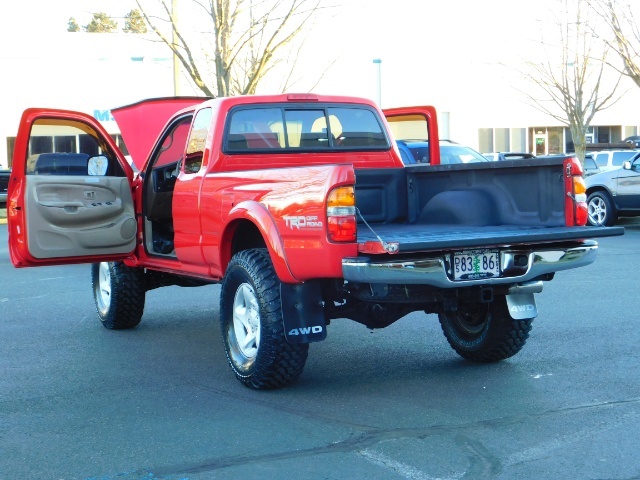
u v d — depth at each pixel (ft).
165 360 23.62
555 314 28.37
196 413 18.33
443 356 23.17
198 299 34.32
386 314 20.24
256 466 15.02
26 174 24.91
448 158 53.67
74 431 17.30
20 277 41.81
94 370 22.59
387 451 15.60
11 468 15.26
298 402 18.95
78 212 24.99
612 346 23.44
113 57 115.85
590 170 90.38
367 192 22.12
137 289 27.22
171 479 14.53
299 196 18.24
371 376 21.13
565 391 19.16
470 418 17.42
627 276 36.60
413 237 17.98
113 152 26.27
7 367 23.08
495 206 20.68
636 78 74.18
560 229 18.51
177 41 62.03
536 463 14.78
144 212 25.94
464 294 19.20
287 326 18.75
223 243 21.26
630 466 14.52
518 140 124.26
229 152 22.44
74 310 32.24
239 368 20.21
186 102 30.09
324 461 15.17
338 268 17.57
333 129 24.16
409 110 26.58
